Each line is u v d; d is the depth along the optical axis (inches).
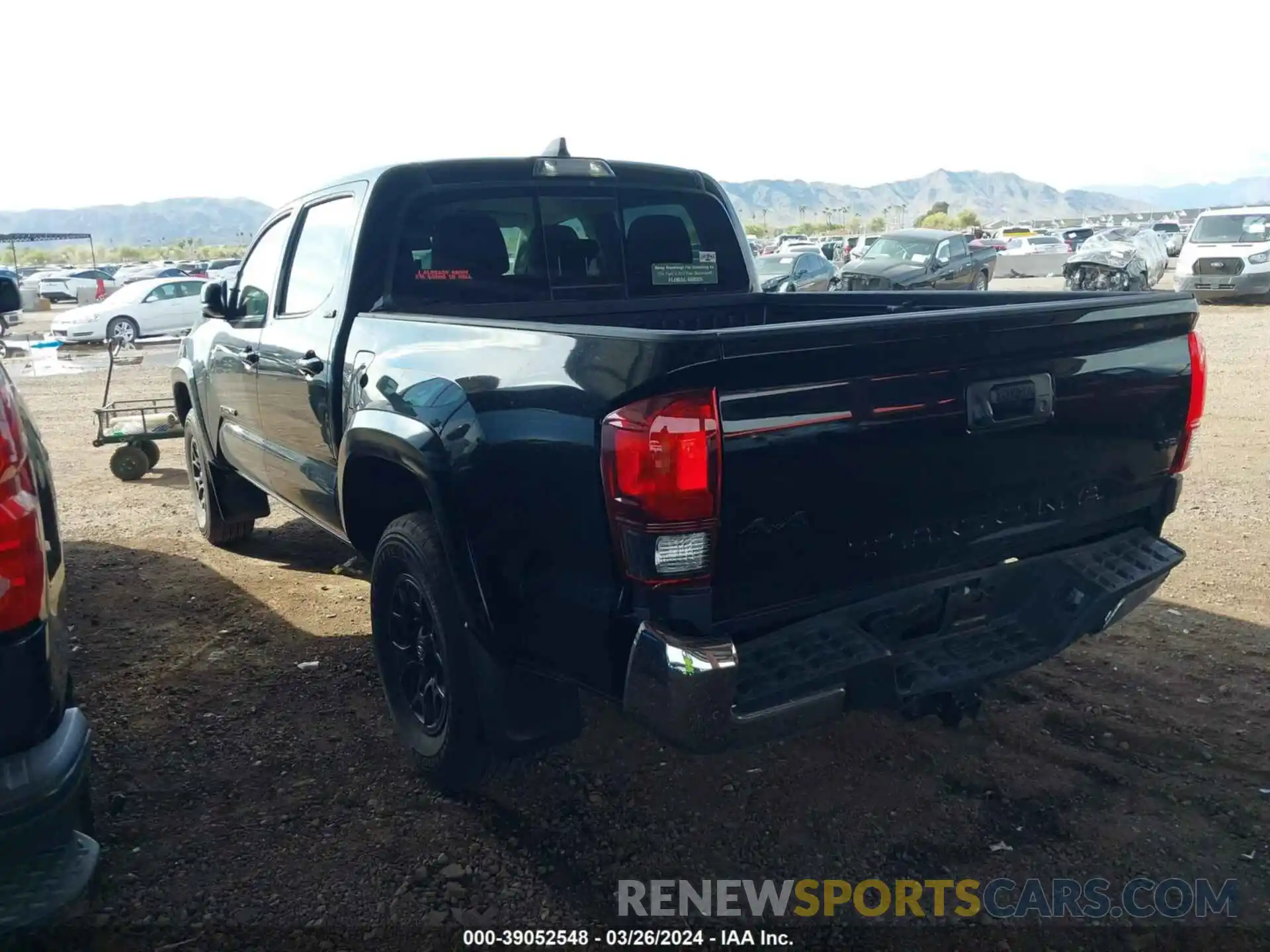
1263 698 154.0
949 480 111.2
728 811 129.2
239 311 204.5
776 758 141.9
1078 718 149.6
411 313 157.4
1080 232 1676.9
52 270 2142.0
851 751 143.0
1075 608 123.3
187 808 130.1
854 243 1952.5
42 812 88.7
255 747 145.7
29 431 125.6
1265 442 331.6
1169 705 152.8
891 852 120.1
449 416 118.7
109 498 300.4
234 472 234.4
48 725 92.4
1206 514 252.4
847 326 98.3
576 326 105.9
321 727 152.0
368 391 139.9
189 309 908.0
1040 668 166.7
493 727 121.0
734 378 94.1
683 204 192.1
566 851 121.3
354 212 160.2
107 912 109.9
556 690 120.7
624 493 95.4
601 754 143.9
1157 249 1000.9
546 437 104.7
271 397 182.7
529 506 107.8
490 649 117.1
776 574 101.0
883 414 104.1
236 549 244.7
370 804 131.3
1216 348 574.2
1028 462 118.2
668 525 94.0
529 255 171.9
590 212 178.9
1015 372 114.3
